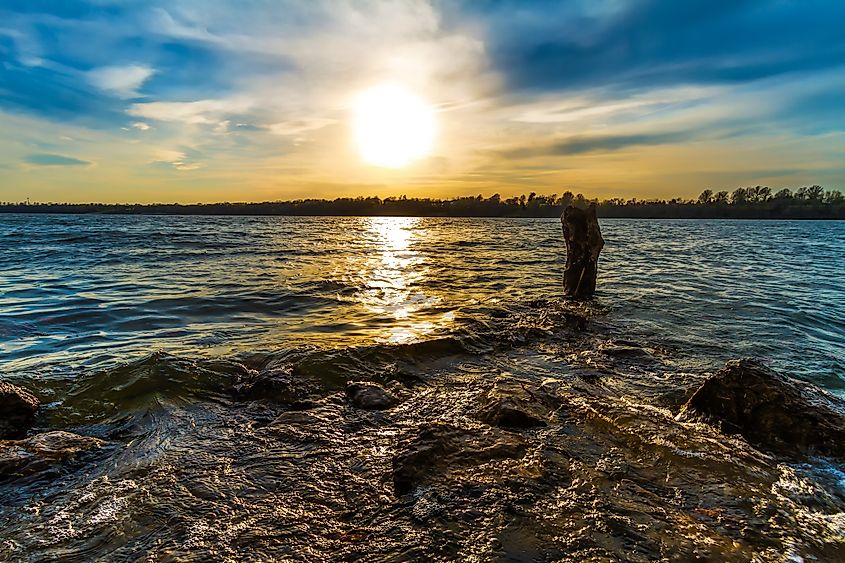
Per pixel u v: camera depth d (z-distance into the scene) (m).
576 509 3.64
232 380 6.89
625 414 5.43
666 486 4.00
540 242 41.03
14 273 17.47
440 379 7.14
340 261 24.12
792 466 4.52
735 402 5.40
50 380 6.57
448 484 4.00
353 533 3.46
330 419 5.64
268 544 3.33
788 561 3.08
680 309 12.24
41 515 3.69
